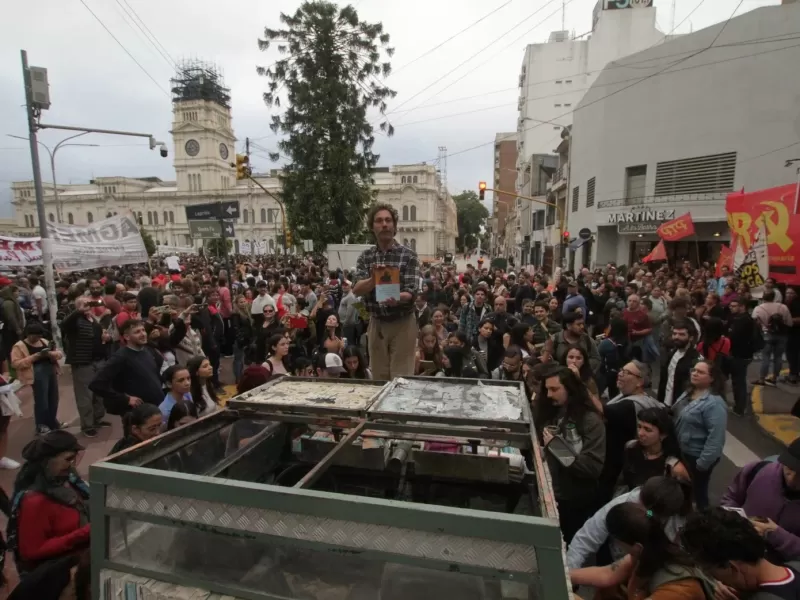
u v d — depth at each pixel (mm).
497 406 2494
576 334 5668
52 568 2326
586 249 27656
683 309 5555
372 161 27562
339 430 2611
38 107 9406
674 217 21312
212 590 1553
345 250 22828
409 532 1344
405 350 3633
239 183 88750
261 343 7832
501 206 83062
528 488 2344
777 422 6910
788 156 18750
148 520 1584
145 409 3240
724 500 3115
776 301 8797
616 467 3697
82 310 6125
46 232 9523
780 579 2109
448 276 16609
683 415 3941
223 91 86688
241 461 2361
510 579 1279
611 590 2416
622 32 40219
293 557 1513
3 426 5121
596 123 26109
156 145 12273
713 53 20312
